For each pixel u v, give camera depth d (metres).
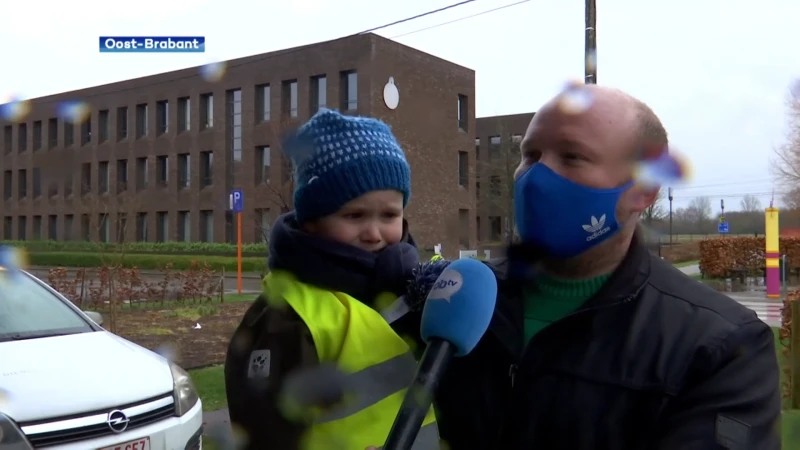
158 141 31.78
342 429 1.18
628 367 1.23
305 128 1.53
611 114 1.25
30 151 30.62
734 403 1.14
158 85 31.66
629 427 1.22
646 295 1.28
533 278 1.40
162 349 8.03
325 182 1.43
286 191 18.50
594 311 1.27
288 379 1.20
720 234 20.39
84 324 4.15
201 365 7.10
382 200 1.46
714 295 1.29
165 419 3.45
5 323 3.82
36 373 3.28
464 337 1.10
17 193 31.20
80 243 28.23
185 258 27.19
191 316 11.27
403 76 27.14
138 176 32.47
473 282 1.13
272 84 27.78
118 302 12.22
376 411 1.20
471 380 1.40
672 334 1.22
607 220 1.26
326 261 1.36
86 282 12.92
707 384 1.17
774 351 1.22
